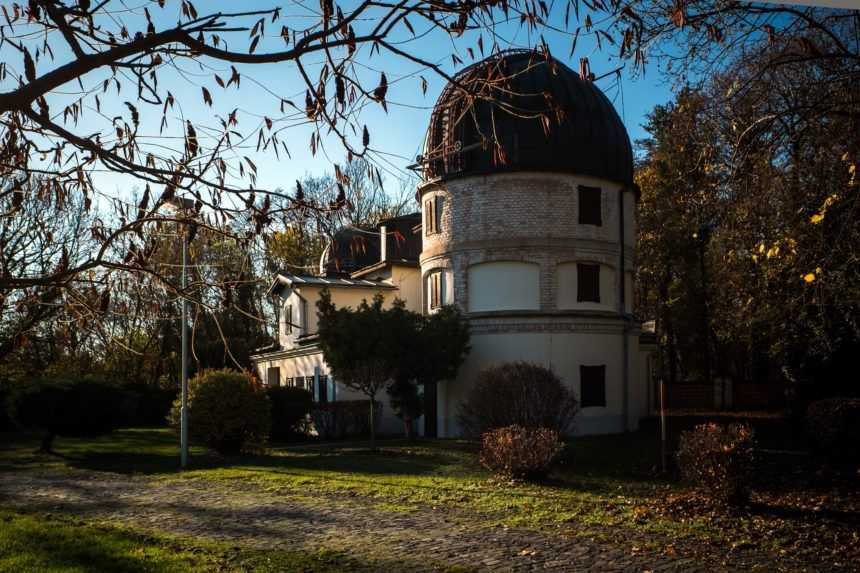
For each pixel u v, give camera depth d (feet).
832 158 42.19
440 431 90.99
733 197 47.44
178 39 13.99
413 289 122.31
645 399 119.75
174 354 114.93
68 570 27.96
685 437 48.65
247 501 47.50
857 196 39.19
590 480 55.36
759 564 30.76
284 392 98.78
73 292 15.69
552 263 87.81
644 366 120.26
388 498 47.78
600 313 89.25
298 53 14.48
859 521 39.83
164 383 136.46
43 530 35.76
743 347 136.15
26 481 60.18
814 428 63.31
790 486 52.95
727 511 42.75
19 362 90.22
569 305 88.94
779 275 57.16
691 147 47.57
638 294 143.54
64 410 83.56
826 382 79.25
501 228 88.53
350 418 100.58
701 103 43.09
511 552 32.76
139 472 66.08
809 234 42.83
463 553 32.58
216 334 111.96
